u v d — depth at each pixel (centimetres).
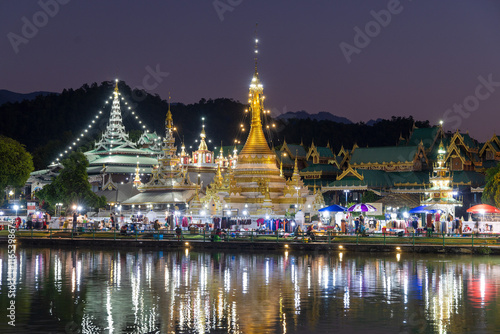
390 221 11644
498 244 9425
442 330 4644
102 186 18550
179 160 16225
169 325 4753
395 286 6338
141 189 15962
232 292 6016
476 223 11194
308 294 5909
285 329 4644
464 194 18475
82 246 10612
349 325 4756
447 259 8562
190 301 5594
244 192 12900
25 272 7338
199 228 11844
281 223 11331
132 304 5475
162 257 8900
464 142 19712
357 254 9188
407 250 9325
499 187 13188
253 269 7538
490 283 6506
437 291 6069
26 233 11644
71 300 5659
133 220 13250
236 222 11806
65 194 14912
